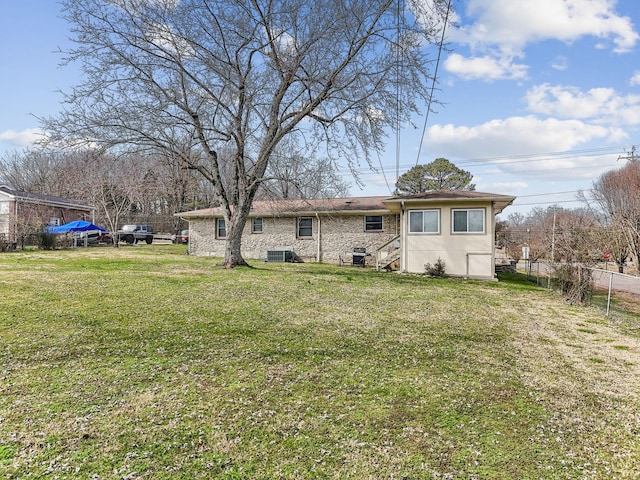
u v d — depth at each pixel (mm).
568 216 32188
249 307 8000
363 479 2561
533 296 11508
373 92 12727
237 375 4367
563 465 2773
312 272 14711
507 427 3334
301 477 2561
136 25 12445
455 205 15414
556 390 4230
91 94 12383
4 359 4625
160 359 4801
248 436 3072
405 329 6746
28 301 7676
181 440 2977
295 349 5379
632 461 2852
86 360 4684
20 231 23156
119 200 29984
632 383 4562
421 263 15758
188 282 10867
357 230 20406
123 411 3426
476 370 4770
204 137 14383
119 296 8531
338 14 11742
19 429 3053
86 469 2559
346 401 3770
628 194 26938
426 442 3047
